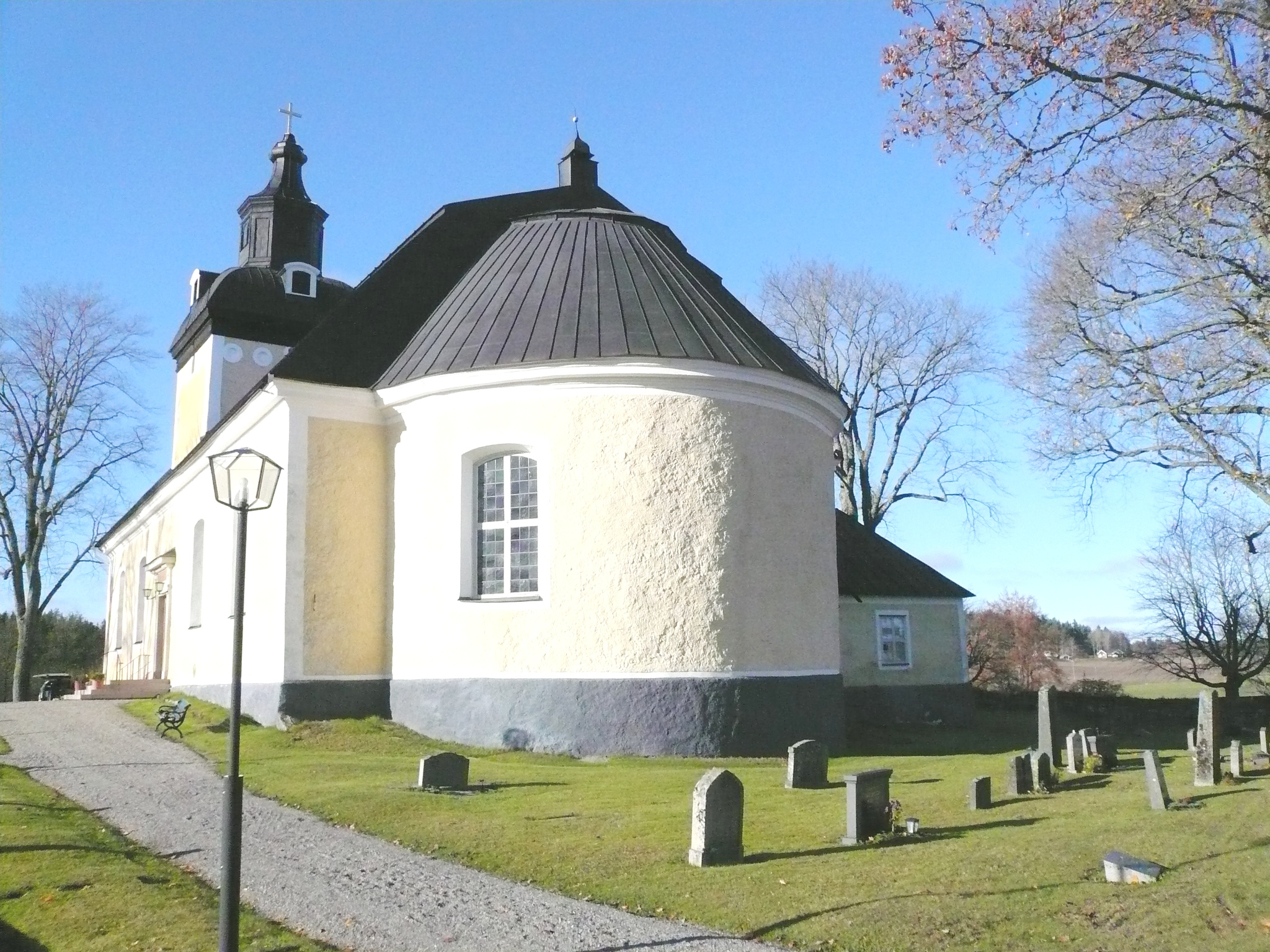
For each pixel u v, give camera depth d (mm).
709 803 9852
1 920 8656
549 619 18359
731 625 18328
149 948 7965
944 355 42781
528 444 18984
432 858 10500
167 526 32312
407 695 19719
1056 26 11555
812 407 20500
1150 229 14914
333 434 20719
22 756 17047
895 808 11141
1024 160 12602
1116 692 47000
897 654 29922
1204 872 9078
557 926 8352
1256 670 38312
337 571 20406
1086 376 23141
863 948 7551
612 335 18984
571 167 27562
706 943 7809
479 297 21109
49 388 43094
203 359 35344
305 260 36344
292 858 10516
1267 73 12758
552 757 17656
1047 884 8828
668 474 18469
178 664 28328
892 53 12258
